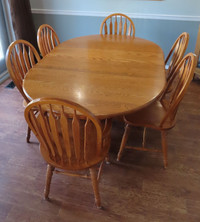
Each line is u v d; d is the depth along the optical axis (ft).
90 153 4.17
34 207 4.74
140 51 5.99
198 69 8.77
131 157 5.85
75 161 4.07
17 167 5.57
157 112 5.31
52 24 10.12
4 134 6.51
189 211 4.66
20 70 5.48
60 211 4.67
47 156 4.18
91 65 5.17
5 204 4.78
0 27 8.98
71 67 5.07
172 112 4.68
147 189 5.09
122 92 4.19
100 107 3.79
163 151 5.36
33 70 4.92
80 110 3.01
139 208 4.72
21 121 7.02
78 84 4.42
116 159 5.79
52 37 6.93
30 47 5.74
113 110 3.72
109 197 4.93
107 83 4.46
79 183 5.21
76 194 4.99
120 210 4.69
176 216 4.58
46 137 3.61
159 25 9.31
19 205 4.77
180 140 6.37
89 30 10.01
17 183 5.20
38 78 4.61
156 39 9.71
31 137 6.41
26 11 8.96
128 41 6.72
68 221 4.51
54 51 5.92
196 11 8.70
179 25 9.16
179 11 8.83
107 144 4.39
